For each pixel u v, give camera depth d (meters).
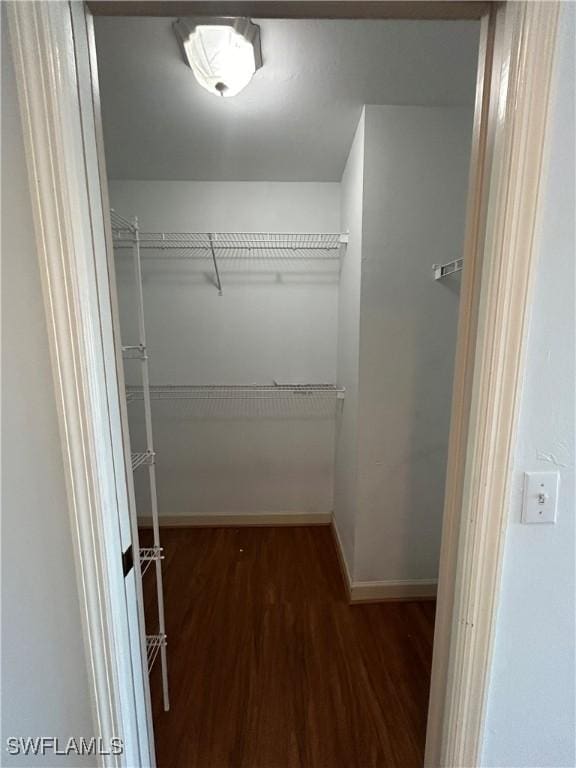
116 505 0.77
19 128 0.61
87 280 0.67
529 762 0.82
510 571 0.73
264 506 2.66
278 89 1.41
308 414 2.56
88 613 0.75
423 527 1.85
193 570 2.13
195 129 1.69
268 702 1.34
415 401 1.75
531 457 0.70
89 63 0.67
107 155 1.94
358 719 1.28
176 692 1.38
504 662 0.77
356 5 0.65
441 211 1.63
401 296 1.68
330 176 2.22
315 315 2.44
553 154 0.61
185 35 1.09
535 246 0.63
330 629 1.69
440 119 1.57
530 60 0.58
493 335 0.67
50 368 0.68
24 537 0.73
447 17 0.67
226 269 2.38
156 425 2.54
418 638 1.64
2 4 0.58
